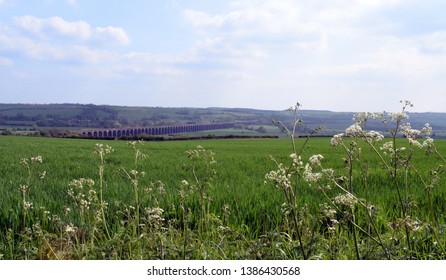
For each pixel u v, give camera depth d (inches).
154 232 215.2
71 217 310.0
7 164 815.1
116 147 1715.1
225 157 1088.2
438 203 358.6
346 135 186.1
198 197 370.9
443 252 201.5
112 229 281.7
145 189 281.6
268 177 175.2
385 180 505.4
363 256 204.7
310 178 171.3
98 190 438.0
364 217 287.9
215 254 217.2
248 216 331.9
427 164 727.1
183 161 911.0
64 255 221.3
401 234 225.5
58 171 668.1
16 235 289.3
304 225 219.0
